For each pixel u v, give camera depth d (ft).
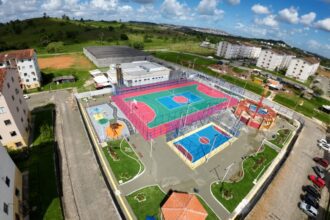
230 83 317.22
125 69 277.85
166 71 290.15
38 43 464.24
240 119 203.62
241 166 142.00
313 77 420.36
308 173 145.48
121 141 155.12
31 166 124.47
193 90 272.10
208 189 121.08
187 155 147.02
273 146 168.45
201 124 188.65
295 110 248.93
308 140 186.91
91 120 179.73
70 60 355.56
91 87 248.93
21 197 103.45
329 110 253.44
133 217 101.40
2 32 550.36
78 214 100.53
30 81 234.99
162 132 171.01
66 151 140.77
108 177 122.93
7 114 124.47
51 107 196.44
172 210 97.91
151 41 636.07
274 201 119.24
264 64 436.76
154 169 131.54
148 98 234.99
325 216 114.73
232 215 107.55
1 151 97.66
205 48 618.03
